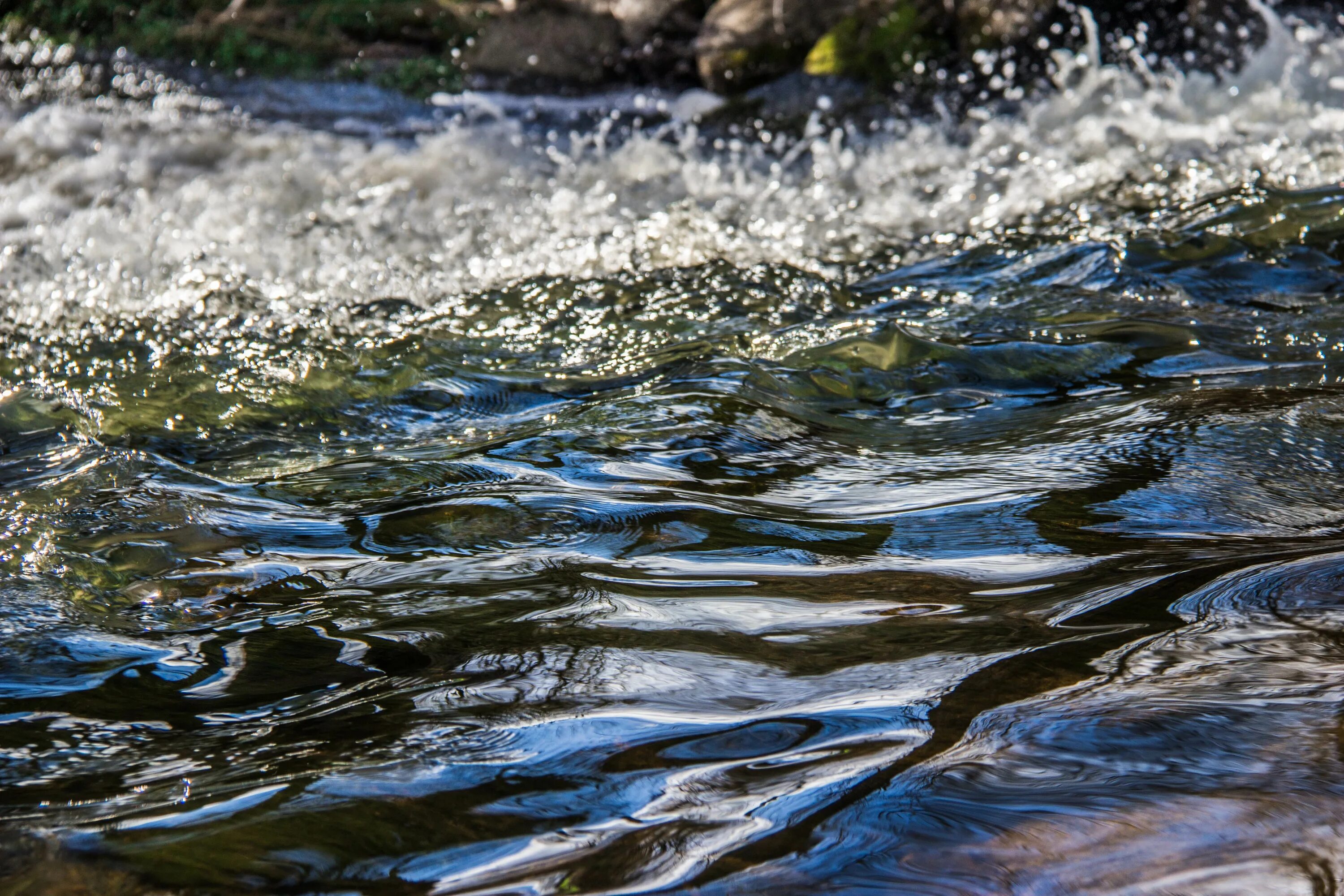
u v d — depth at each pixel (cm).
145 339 353
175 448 263
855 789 103
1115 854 91
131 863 97
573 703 125
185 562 179
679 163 639
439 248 475
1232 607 140
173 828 103
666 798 104
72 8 864
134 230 503
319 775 112
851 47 761
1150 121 615
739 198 562
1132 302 347
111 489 214
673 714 121
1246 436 215
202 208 546
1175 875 87
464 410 288
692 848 96
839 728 116
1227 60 715
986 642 134
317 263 453
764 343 316
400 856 97
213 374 316
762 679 129
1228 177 511
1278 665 122
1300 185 489
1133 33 746
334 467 231
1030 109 682
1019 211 497
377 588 167
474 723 122
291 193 576
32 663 146
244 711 131
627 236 489
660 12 827
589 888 92
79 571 176
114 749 123
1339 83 652
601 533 185
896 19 762
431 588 166
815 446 233
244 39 845
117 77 803
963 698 120
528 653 140
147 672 143
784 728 116
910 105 720
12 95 771
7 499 208
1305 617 135
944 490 199
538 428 254
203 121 728
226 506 205
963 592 152
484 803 105
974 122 676
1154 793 99
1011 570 160
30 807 110
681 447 232
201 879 95
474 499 205
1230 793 98
